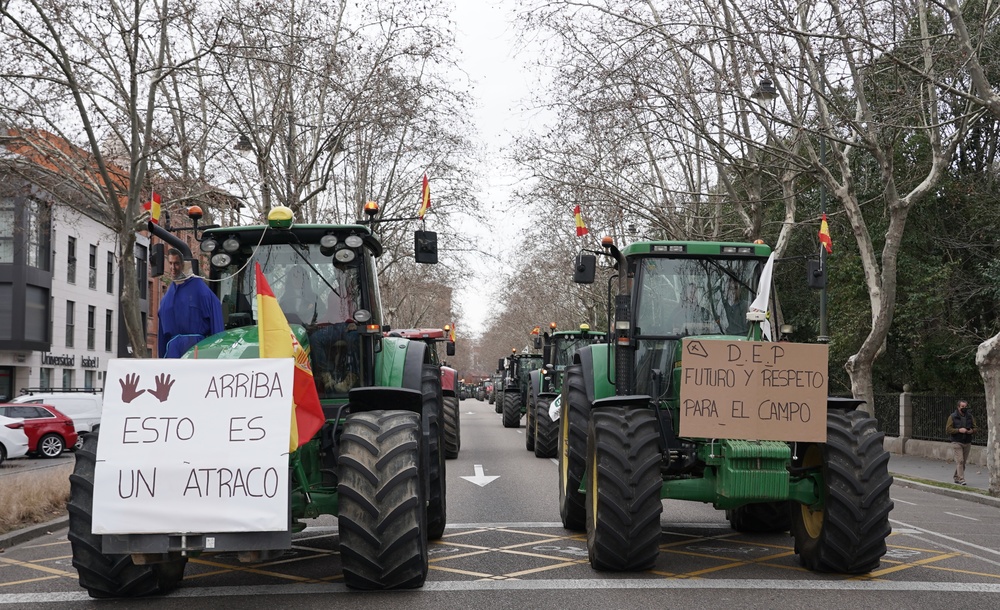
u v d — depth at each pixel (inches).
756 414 300.8
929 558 347.3
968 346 966.4
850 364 783.7
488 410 2402.8
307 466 299.3
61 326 1599.4
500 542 373.7
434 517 368.8
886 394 1073.5
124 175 807.7
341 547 267.1
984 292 974.4
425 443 331.9
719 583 291.3
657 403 342.0
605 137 893.2
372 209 339.6
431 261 355.3
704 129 825.5
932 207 1030.4
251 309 324.5
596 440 307.3
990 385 629.6
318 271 326.6
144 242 1902.1
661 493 313.0
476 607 258.8
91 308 1727.4
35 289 1517.0
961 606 260.7
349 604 263.4
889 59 623.5
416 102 984.3
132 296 661.3
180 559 280.4
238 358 268.7
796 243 1217.4
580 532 401.4
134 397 257.6
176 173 876.0
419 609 256.7
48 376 1569.9
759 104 730.8
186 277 304.2
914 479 738.8
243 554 254.8
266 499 252.2
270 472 253.6
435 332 867.4
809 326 1219.9
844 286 1050.1
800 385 301.0
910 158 1018.1
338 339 321.1
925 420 990.4
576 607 258.5
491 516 454.9
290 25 861.2
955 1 597.9
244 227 324.5
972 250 1006.4
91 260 1727.4
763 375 301.9
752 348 302.8
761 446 297.7
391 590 281.3
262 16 850.1
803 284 1227.9
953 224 1058.1
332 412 312.0
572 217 1432.1
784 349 302.2
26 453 987.3
